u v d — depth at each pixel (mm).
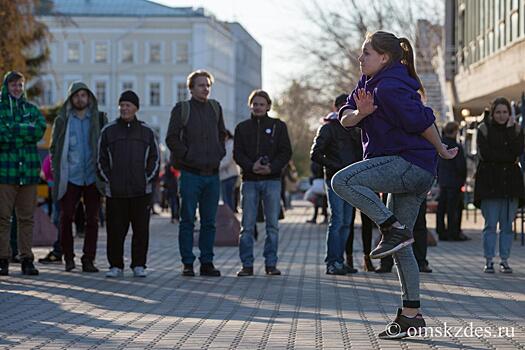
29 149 13688
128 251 18234
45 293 11703
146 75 103062
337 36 40625
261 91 13789
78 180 14297
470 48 34156
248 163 13672
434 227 26859
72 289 12117
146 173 13586
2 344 8250
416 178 7930
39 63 41031
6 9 33719
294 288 12234
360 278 13430
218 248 18938
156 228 27719
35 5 34719
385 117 7906
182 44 102875
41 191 26953
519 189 14016
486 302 10852
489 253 14133
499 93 29625
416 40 40219
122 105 13633
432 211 30516
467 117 34031
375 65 7992
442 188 20984
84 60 102188
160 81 103125
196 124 13641
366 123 8023
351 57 40156
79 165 14289
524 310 10188
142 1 104312
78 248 18875
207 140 13656
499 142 13969
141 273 13562
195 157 13570
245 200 13797
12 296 11414
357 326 9109
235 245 19344
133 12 102750
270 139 13727
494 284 12656
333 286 12445
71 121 14383
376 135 7973
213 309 10359
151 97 103250
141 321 9500
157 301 11008
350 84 40375
